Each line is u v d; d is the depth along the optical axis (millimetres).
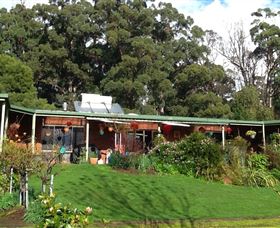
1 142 13344
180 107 38281
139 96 37375
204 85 40375
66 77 41375
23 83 30000
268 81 45438
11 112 18734
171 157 17094
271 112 32188
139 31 40688
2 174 11234
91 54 41250
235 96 36375
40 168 10773
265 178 16094
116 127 20969
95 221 9195
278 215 10852
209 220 9938
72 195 11703
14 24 40438
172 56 41281
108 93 37719
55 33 39844
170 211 10719
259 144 23844
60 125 20594
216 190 13984
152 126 21844
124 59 37031
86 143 20344
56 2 43219
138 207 10945
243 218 10305
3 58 30141
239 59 47219
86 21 41688
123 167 17000
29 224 8617
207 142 16844
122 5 40406
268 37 44656
